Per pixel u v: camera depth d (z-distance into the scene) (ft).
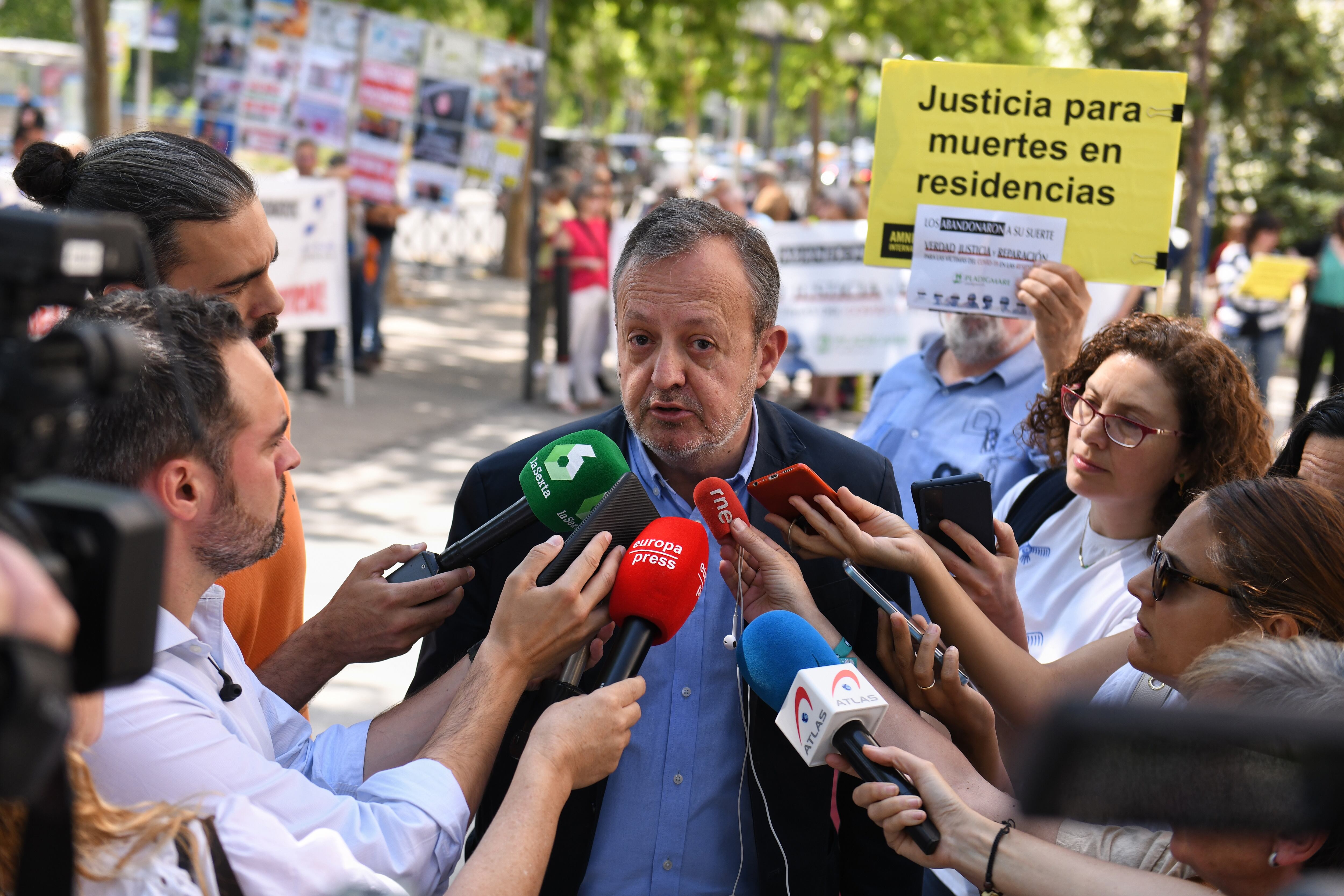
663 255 6.48
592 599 5.65
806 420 7.64
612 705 5.42
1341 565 5.53
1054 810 2.45
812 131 66.03
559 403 34.17
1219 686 4.35
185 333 4.88
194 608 5.26
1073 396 8.36
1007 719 6.77
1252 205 59.82
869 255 10.00
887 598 6.63
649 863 6.61
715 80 71.97
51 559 2.92
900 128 9.84
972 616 6.60
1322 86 54.54
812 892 6.66
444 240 75.15
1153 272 9.37
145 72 75.46
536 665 5.63
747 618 6.59
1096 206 9.47
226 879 4.42
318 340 33.01
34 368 2.91
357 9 33.32
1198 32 35.83
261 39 33.58
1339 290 32.04
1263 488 5.78
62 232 2.98
